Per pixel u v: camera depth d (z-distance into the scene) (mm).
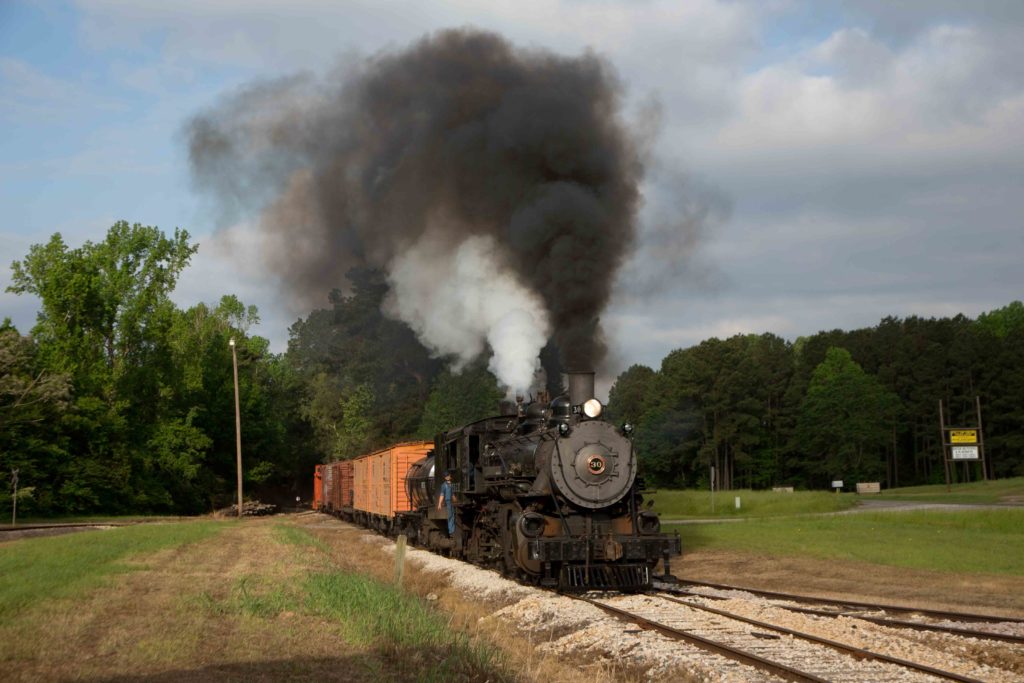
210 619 11922
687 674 9227
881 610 13461
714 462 86500
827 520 34312
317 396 76875
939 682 8562
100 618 11766
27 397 50594
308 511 66688
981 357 89125
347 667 9219
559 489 16016
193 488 61188
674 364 93312
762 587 16922
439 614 12680
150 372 57906
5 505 48906
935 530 28703
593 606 13758
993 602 14414
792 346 114688
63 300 54531
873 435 85812
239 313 80938
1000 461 85688
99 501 53719
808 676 8547
